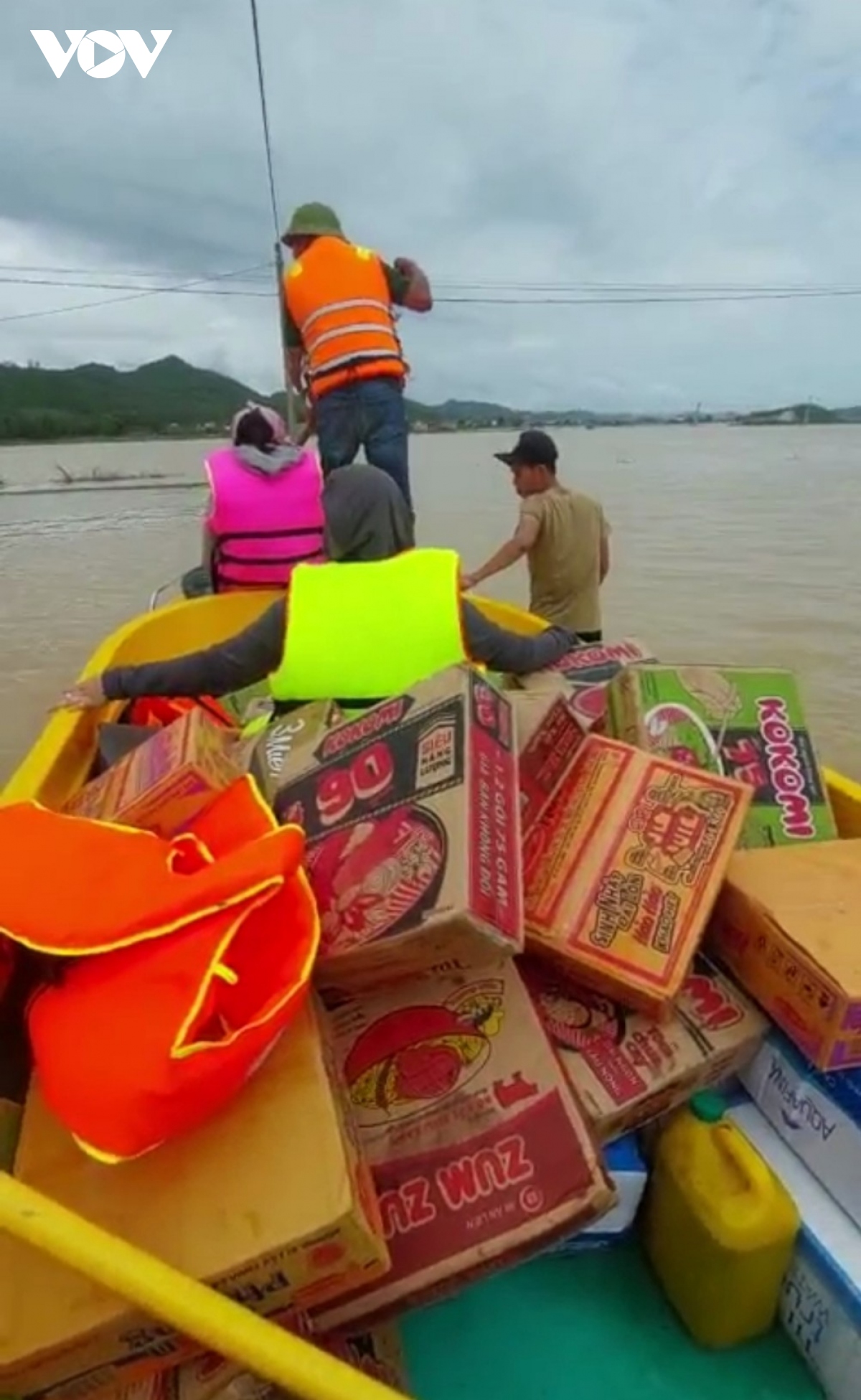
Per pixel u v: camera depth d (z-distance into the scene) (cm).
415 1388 166
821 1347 159
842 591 1452
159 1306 119
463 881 153
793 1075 172
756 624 1263
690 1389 165
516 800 177
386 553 357
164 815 183
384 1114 159
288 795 189
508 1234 148
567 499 576
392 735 184
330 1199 129
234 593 435
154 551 2238
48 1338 127
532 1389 166
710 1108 173
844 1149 162
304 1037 146
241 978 144
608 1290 180
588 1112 165
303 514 432
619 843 191
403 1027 167
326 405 526
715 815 193
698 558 1806
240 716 340
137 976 139
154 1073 130
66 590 1734
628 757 204
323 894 165
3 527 2842
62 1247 120
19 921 146
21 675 1167
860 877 189
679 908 182
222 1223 130
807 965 166
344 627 250
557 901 183
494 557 577
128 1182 136
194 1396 136
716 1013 181
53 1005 144
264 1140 136
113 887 150
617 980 174
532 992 183
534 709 200
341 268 516
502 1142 154
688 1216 165
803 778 229
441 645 252
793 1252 163
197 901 141
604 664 301
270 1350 120
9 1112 158
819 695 973
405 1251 148
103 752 267
